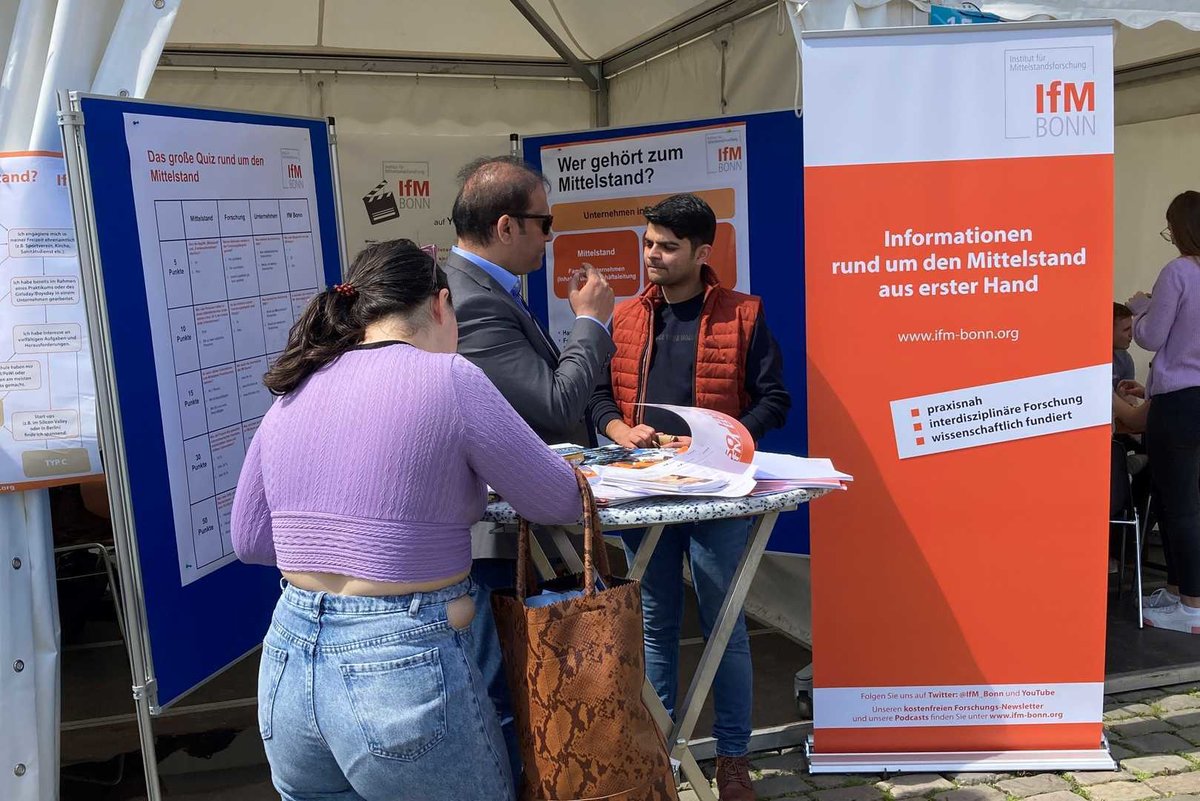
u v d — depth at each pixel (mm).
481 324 2014
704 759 2898
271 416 1603
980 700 2803
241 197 2730
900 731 2830
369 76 5375
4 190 2309
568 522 1615
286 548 1537
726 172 3775
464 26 5113
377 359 1543
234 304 2705
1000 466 2713
